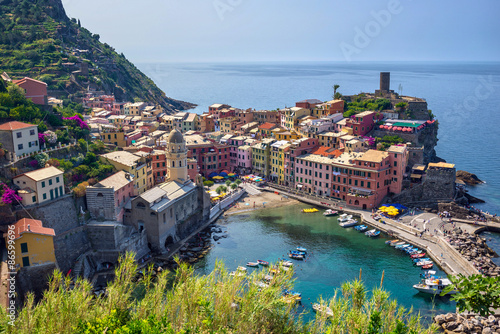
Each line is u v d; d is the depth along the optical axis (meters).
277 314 47.81
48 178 122.00
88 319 47.72
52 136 152.00
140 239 135.38
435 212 170.25
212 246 145.38
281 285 50.47
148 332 43.34
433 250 138.25
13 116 156.38
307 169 197.88
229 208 184.00
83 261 123.44
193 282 50.38
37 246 107.06
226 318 45.66
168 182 158.75
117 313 49.16
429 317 103.50
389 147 190.38
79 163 152.75
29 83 187.12
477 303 40.00
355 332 45.25
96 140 181.50
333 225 164.25
